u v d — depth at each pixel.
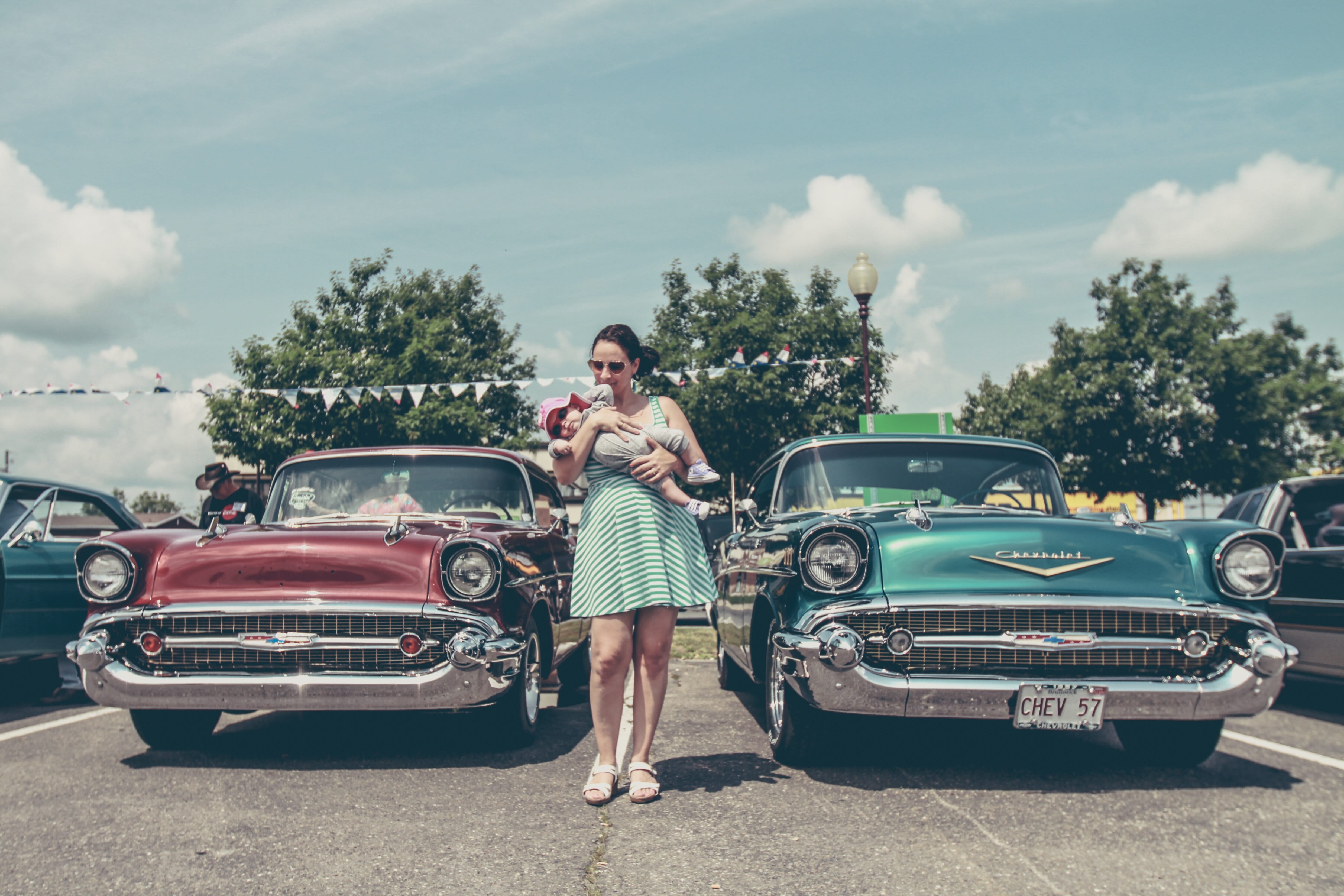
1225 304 29.59
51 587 6.16
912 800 3.62
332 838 3.20
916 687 3.58
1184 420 27.89
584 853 3.04
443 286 34.28
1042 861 2.95
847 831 3.25
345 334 27.16
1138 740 4.24
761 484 5.96
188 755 4.46
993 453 5.31
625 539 3.60
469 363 29.42
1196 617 3.66
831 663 3.61
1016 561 3.75
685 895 2.68
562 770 4.15
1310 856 3.00
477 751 4.53
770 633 4.22
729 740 4.77
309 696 4.00
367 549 4.16
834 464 5.24
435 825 3.34
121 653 4.13
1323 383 27.91
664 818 3.41
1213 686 3.61
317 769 4.18
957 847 3.09
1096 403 28.77
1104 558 3.77
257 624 4.07
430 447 5.77
